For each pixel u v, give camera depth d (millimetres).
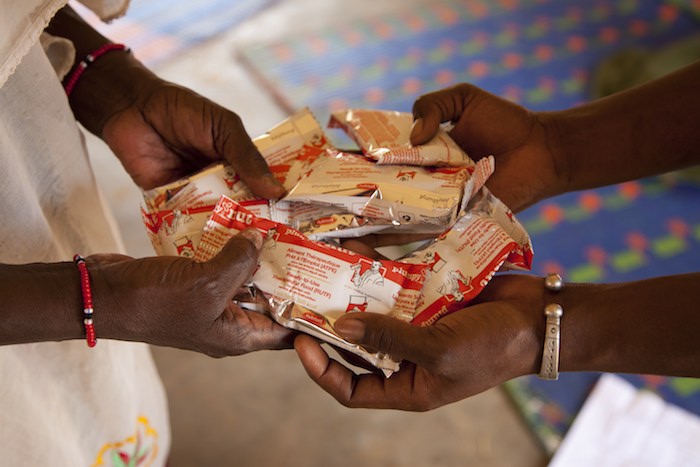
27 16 551
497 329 637
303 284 655
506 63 2156
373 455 1311
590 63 2143
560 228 1643
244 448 1328
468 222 698
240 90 2086
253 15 2391
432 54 2205
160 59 2199
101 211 794
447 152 745
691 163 804
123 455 829
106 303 581
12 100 625
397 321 619
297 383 1424
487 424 1335
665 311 624
